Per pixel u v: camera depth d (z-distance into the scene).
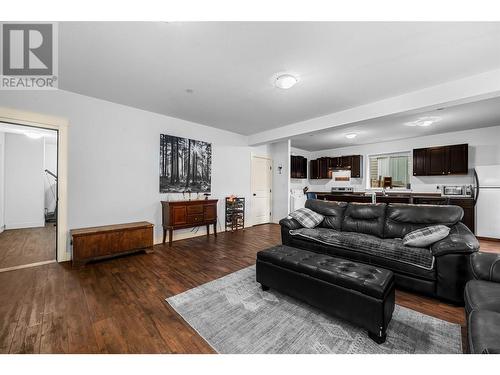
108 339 1.52
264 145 6.19
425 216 2.66
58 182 3.01
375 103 3.35
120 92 3.09
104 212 3.40
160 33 1.86
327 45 2.01
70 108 3.08
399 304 2.01
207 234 4.51
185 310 1.89
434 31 1.81
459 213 2.52
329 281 1.74
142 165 3.80
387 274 1.69
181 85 2.85
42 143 5.33
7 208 4.94
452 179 5.34
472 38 1.89
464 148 4.95
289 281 2.00
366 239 2.64
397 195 5.74
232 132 5.32
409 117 4.11
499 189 4.23
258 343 1.49
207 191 4.76
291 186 7.66
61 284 2.35
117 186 3.52
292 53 2.14
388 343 1.49
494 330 0.97
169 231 3.89
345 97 3.18
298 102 3.39
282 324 1.71
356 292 1.60
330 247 2.81
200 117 4.19
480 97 2.57
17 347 1.43
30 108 2.80
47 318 1.75
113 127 3.47
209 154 4.80
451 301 2.00
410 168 6.02
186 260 3.14
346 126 3.89
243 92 3.04
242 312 1.87
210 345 1.47
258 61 2.29
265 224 6.14
